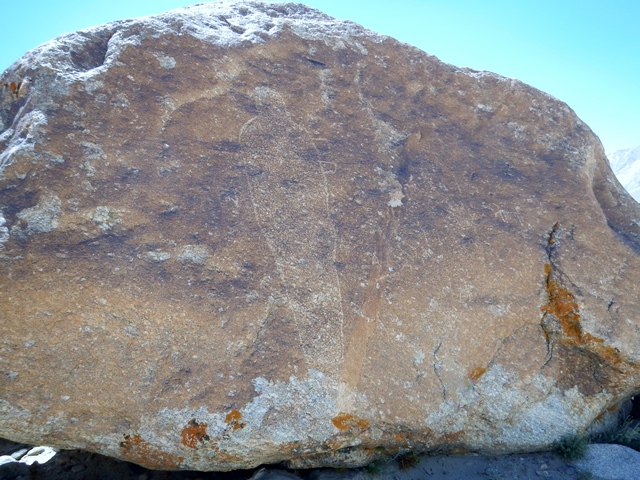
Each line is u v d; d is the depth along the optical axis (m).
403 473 2.52
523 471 2.56
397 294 2.50
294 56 2.88
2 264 1.97
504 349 2.59
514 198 2.90
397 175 2.82
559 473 2.54
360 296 2.45
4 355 1.92
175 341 2.13
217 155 2.53
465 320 2.54
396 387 2.34
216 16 2.93
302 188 2.62
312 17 3.22
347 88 2.93
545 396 2.60
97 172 2.25
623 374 2.69
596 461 2.57
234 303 2.25
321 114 2.82
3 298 1.94
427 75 3.13
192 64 2.60
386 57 3.08
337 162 2.74
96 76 2.38
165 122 2.47
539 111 3.19
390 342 2.40
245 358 2.19
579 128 3.22
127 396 2.03
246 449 2.11
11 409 1.92
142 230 2.25
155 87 2.49
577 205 2.94
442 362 2.45
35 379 1.95
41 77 2.29
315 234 2.54
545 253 2.78
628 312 2.72
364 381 2.30
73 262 2.08
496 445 2.57
